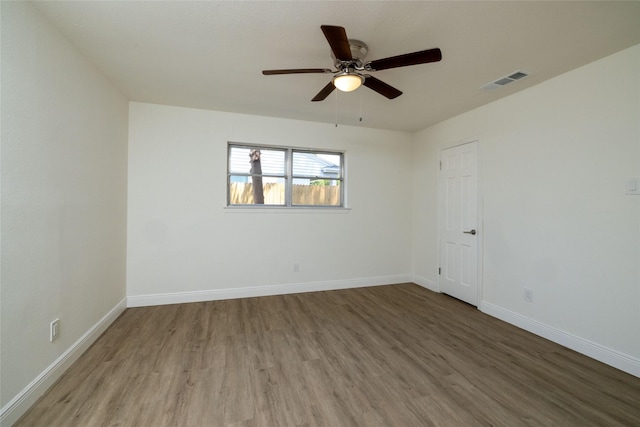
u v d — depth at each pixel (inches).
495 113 116.8
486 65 87.7
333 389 68.3
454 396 66.2
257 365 78.3
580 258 88.0
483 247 122.0
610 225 81.2
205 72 94.7
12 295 56.9
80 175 82.6
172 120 126.6
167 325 103.9
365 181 159.5
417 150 166.1
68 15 65.9
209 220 131.9
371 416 59.5
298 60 87.0
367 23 68.2
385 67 71.6
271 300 134.0
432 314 118.2
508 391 68.3
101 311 96.7
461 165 134.3
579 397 66.3
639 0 59.2
